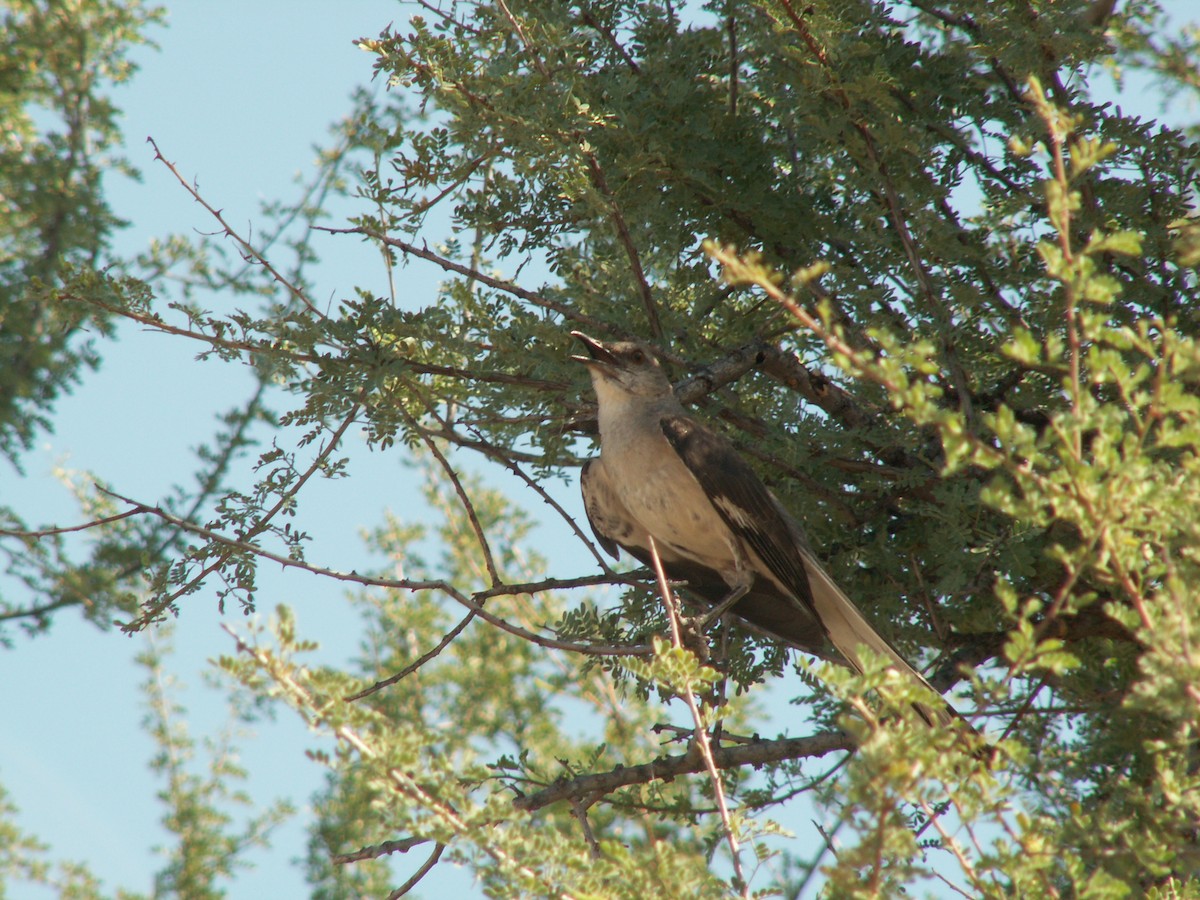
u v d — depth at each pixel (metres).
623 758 12.11
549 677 13.09
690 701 5.52
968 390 9.12
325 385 9.02
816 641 9.90
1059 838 5.07
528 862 4.84
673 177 9.66
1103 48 8.68
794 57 8.55
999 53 8.77
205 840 12.44
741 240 10.27
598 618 9.70
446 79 8.77
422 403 9.73
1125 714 7.11
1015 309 9.09
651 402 10.36
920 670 9.28
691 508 10.20
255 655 4.62
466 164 9.27
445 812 4.80
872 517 9.68
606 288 10.83
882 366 4.37
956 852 4.71
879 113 9.05
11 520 10.22
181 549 10.21
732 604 10.07
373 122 10.19
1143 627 4.48
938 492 8.43
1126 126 8.50
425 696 13.34
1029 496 4.44
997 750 4.77
